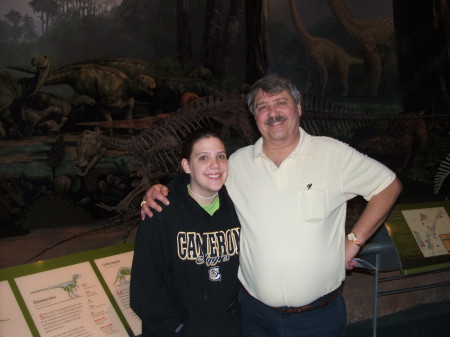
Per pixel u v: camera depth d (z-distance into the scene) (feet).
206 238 6.10
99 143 16.87
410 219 9.20
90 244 19.17
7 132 22.47
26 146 22.85
